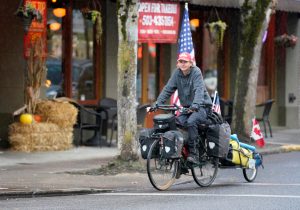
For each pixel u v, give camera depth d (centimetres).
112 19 5103
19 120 4450
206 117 3100
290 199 2808
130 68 3591
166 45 5506
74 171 3581
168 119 3000
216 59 5991
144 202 2730
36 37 4472
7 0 4550
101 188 3083
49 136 4425
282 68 6475
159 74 5538
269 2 4769
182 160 3084
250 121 4797
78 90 5031
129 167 3566
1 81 4559
